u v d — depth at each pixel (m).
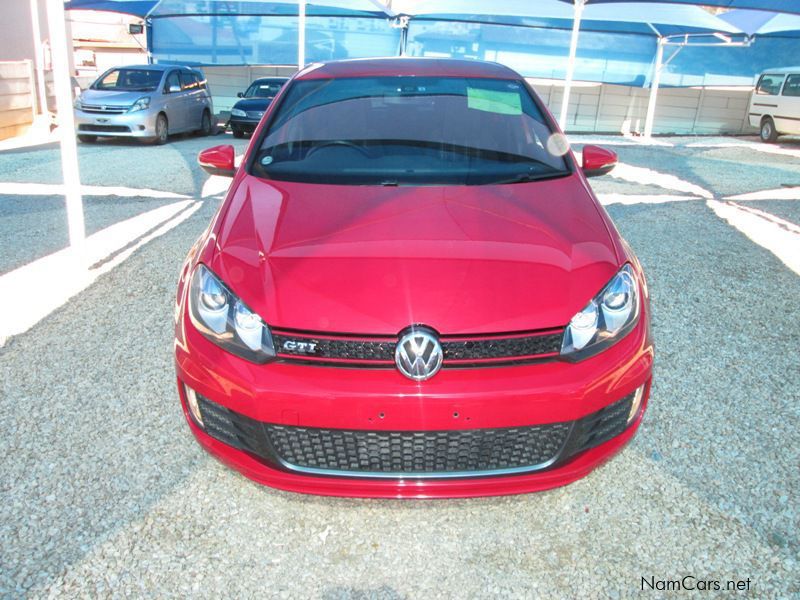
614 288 2.15
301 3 11.86
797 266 4.86
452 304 2.01
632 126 20.36
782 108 16.27
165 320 3.76
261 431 2.03
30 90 13.55
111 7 16.98
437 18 17.23
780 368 3.26
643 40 18.06
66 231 5.64
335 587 1.96
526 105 3.30
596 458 2.13
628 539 2.14
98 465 2.48
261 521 2.22
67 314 3.83
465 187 2.67
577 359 2.02
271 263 2.18
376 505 2.31
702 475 2.45
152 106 12.75
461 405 1.93
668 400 2.96
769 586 1.95
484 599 1.92
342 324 1.99
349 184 2.69
